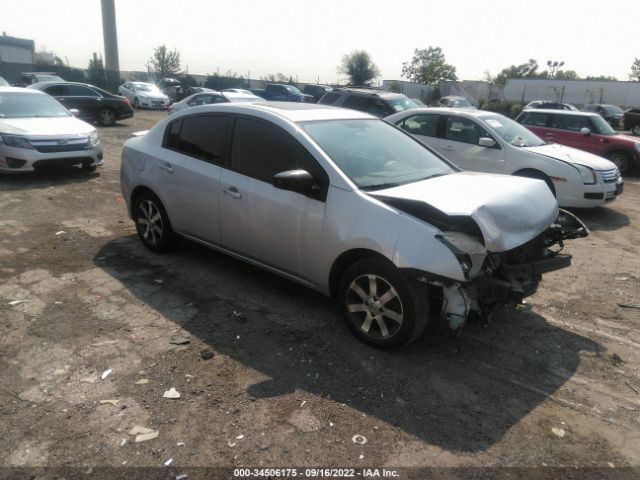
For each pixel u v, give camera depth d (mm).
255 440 2787
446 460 2713
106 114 19016
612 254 6406
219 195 4500
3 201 7473
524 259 3891
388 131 4840
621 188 8594
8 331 3801
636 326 4383
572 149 9016
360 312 3799
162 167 5062
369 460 2688
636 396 3371
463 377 3475
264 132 4305
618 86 46156
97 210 7277
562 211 4523
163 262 5301
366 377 3410
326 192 3812
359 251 3654
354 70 66625
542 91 49781
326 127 4324
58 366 3383
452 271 3221
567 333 4195
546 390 3385
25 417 2885
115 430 2809
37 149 8727
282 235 4082
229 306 4355
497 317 4379
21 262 5156
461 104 34781
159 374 3342
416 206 3473
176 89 32500
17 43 71625
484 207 3418
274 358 3586
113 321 4016
